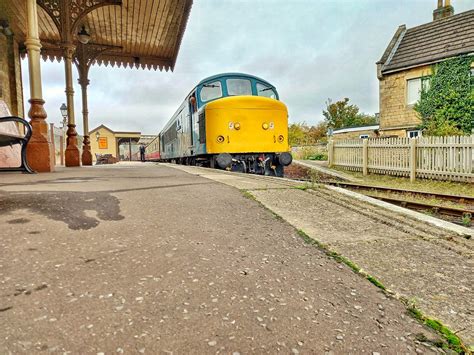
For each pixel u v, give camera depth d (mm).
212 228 2264
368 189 9367
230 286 1454
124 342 1045
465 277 1661
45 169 5941
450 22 17203
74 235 1976
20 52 12664
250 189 3715
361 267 1736
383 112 18469
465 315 1313
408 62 17203
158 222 2324
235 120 8180
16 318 1140
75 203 2666
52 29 12000
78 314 1183
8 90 11180
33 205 2541
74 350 994
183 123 11547
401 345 1114
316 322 1220
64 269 1528
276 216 2656
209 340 1080
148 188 3596
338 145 15641
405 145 11898
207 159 9344
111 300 1287
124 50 14102
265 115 8477
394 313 1312
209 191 3555
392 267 1756
